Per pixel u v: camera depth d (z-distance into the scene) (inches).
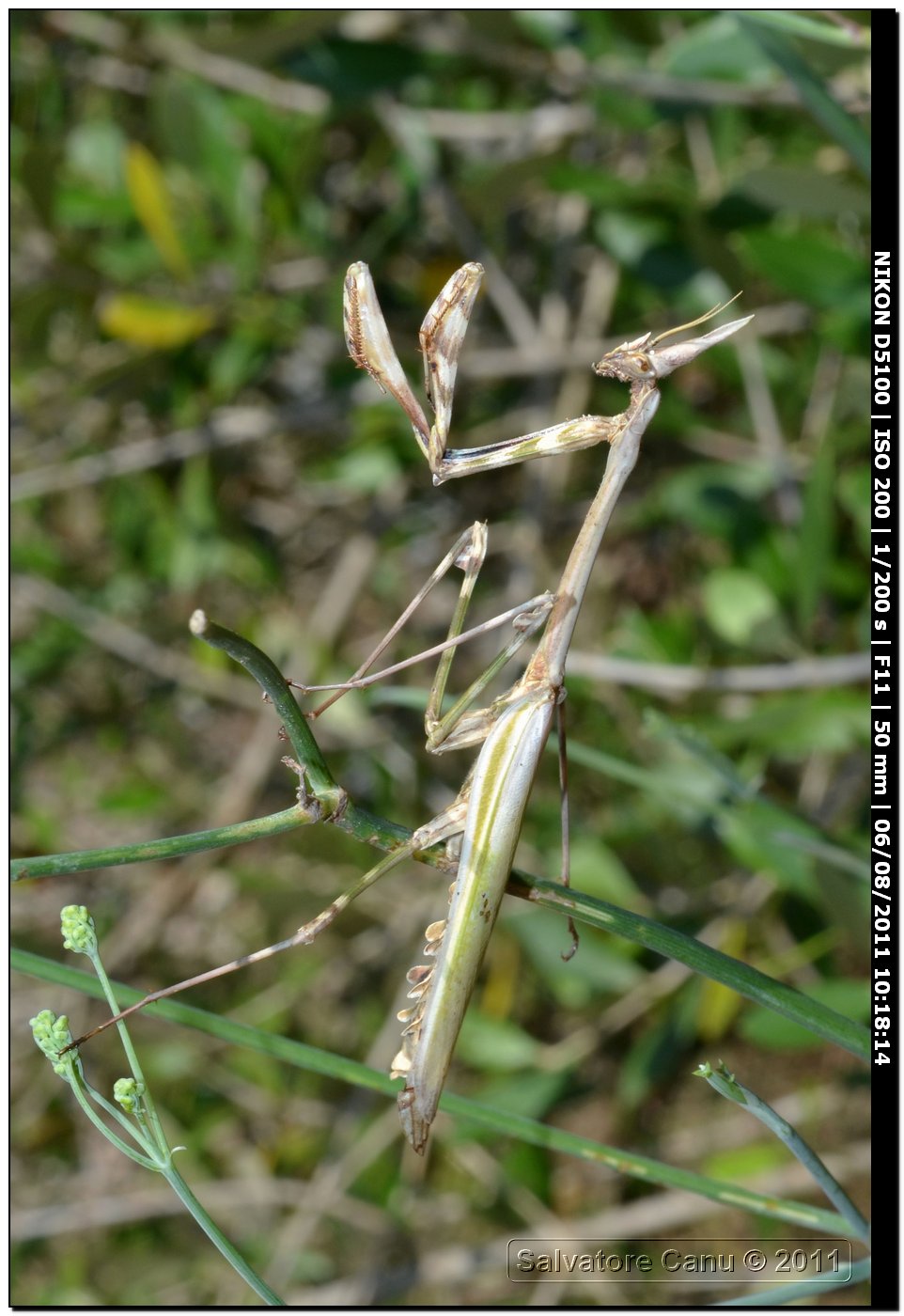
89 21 13.6
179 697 19.4
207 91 13.4
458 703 9.8
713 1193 9.7
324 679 15.4
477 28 12.9
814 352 14.7
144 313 13.3
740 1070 17.5
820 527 12.5
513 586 15.7
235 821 16.5
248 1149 17.4
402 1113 9.5
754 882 13.4
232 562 17.7
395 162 16.4
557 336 16.3
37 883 18.7
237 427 15.5
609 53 13.0
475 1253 14.7
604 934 13.5
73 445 16.6
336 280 14.6
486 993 15.1
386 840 9.4
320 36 13.1
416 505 18.5
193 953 18.3
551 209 18.6
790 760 16.1
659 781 11.1
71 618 17.2
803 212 12.6
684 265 13.2
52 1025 9.1
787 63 11.0
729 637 13.5
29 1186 17.6
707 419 15.8
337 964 18.0
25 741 18.0
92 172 15.3
